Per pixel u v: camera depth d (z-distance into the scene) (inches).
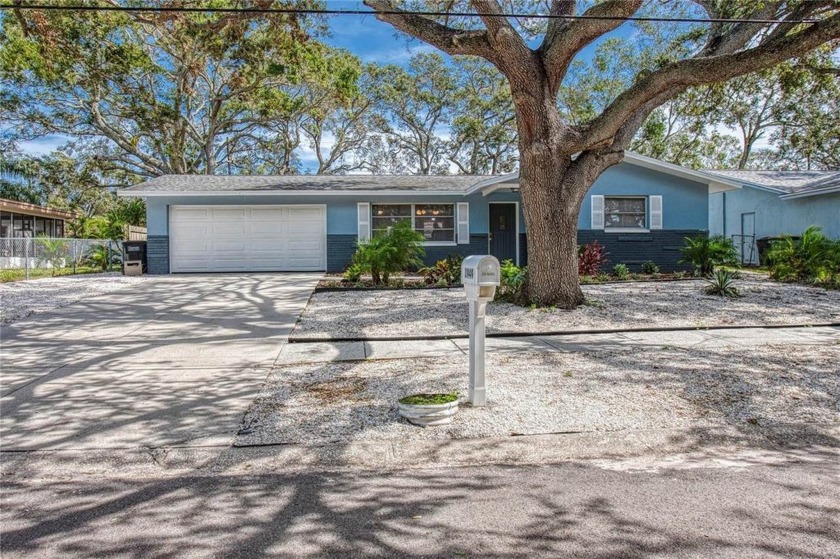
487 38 331.9
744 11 403.9
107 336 304.8
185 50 693.3
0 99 951.6
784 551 95.4
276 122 1184.2
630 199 640.4
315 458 143.6
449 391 196.1
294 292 465.7
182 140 1045.2
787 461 139.1
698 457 142.7
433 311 359.6
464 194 647.1
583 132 340.5
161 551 97.8
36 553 97.6
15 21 709.9
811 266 490.0
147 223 634.2
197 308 393.7
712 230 903.7
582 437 155.6
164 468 138.3
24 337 301.7
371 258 486.0
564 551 96.4
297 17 485.1
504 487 125.0
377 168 1414.9
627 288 453.7
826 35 268.5
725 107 735.1
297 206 649.6
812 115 970.7
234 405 186.1
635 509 112.7
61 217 1061.8
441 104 1268.5
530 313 344.8
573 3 336.2
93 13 665.0
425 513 112.0
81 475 134.4
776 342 272.2
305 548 98.4
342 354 260.1
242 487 126.3
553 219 354.9
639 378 211.2
